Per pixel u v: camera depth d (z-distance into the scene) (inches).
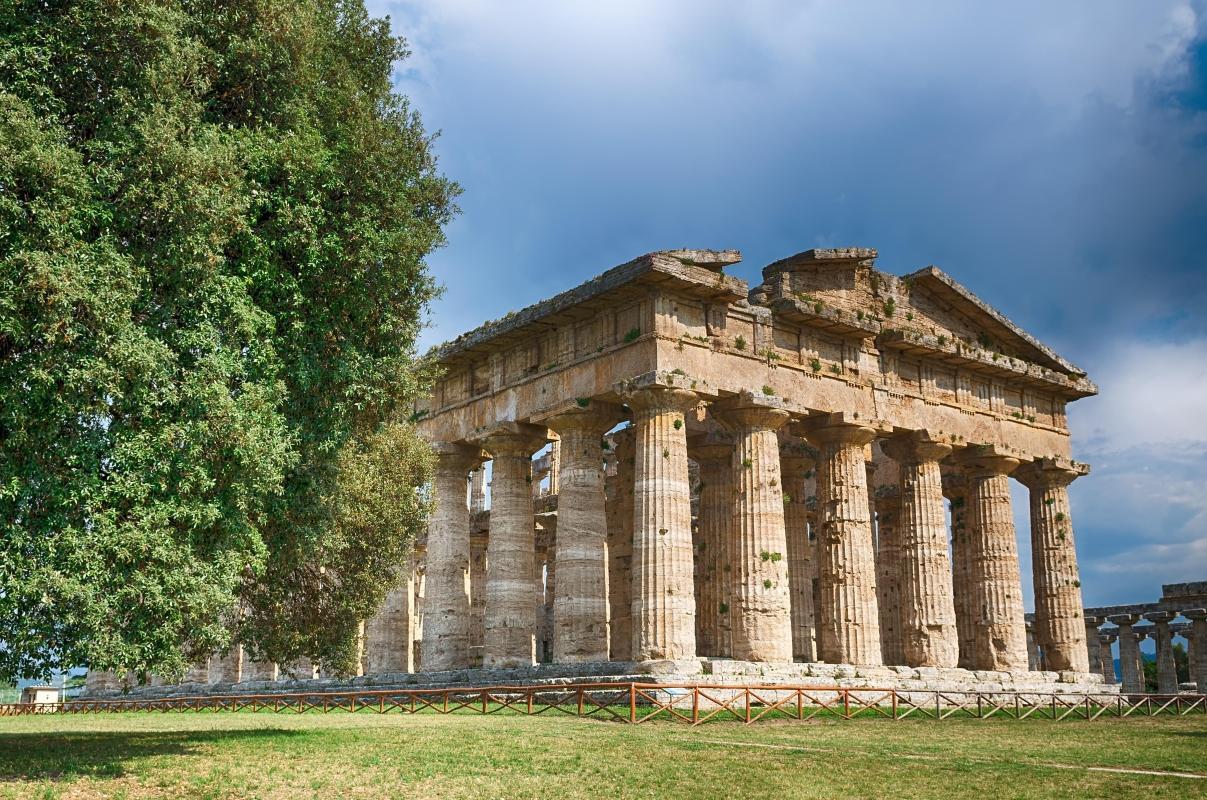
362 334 1045.8
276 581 1161.4
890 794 685.3
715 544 1936.5
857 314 1763.0
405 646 1995.6
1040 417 2114.9
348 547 1525.6
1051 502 2094.0
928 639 1786.4
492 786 719.7
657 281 1534.2
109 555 779.4
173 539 806.5
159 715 1758.1
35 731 1256.2
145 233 829.8
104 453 784.3
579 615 1594.5
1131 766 829.2
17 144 754.2
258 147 936.9
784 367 1675.7
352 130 1019.3
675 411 1535.4
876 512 2343.8
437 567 1876.2
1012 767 812.6
